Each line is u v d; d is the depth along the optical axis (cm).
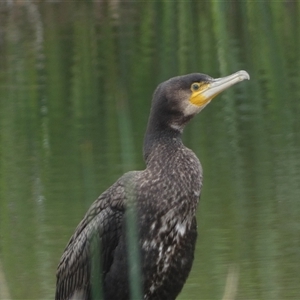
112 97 1880
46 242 1195
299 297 1016
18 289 1069
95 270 827
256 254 1124
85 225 855
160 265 824
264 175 1395
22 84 1991
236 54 2111
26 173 1462
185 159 847
